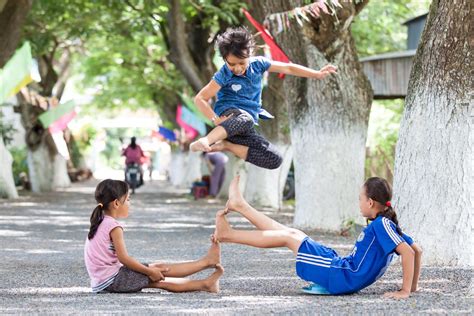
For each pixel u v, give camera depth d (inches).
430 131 634.8
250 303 456.8
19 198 1684.3
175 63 1560.0
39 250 789.2
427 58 644.7
